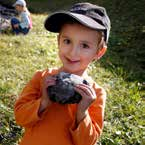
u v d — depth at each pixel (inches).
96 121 29.8
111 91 73.5
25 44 97.1
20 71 75.6
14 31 119.9
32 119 29.1
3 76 71.6
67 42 28.8
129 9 168.1
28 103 29.7
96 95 30.5
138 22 148.0
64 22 28.9
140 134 58.3
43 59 87.0
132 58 102.6
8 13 146.8
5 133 52.9
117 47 112.0
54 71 31.3
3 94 62.2
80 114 28.0
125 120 61.9
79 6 29.2
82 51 28.5
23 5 120.6
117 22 148.5
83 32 28.2
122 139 56.2
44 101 28.3
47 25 29.9
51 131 29.3
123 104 67.6
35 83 31.3
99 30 28.5
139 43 117.6
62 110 29.5
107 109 63.8
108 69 87.8
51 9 182.9
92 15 28.6
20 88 66.2
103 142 54.4
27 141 30.0
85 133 28.3
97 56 30.1
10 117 55.8
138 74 89.0
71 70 29.1
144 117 65.1
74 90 27.5
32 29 127.4
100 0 187.5
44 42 103.2
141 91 77.7
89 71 83.3
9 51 89.2
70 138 29.4
